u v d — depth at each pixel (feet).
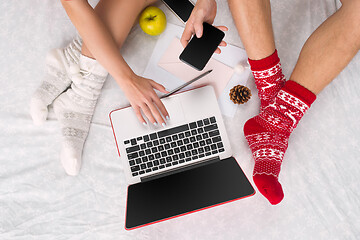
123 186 3.09
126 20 2.81
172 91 2.96
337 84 3.14
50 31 3.22
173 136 2.90
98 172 3.10
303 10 3.19
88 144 3.11
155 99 2.69
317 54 2.70
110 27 2.76
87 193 3.10
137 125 2.90
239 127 3.11
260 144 2.90
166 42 3.11
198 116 2.92
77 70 2.90
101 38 2.58
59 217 3.08
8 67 3.22
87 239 3.06
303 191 3.05
